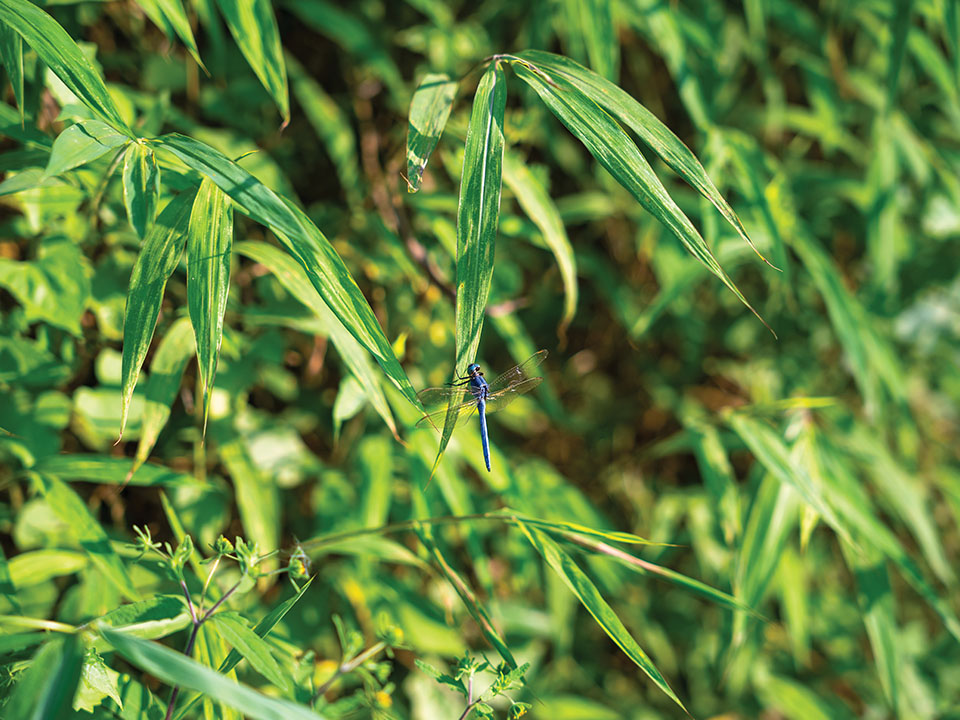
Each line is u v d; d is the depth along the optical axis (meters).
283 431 0.60
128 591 0.48
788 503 0.62
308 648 0.58
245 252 0.53
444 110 0.50
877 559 0.62
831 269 0.68
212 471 0.59
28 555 0.50
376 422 0.63
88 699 0.44
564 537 0.52
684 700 0.73
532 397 0.69
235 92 0.63
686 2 0.72
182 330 0.51
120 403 0.55
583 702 0.66
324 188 0.66
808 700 0.71
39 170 0.47
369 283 0.63
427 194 0.62
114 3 0.58
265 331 0.59
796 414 0.63
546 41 0.67
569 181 0.73
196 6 0.57
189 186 0.48
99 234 0.55
